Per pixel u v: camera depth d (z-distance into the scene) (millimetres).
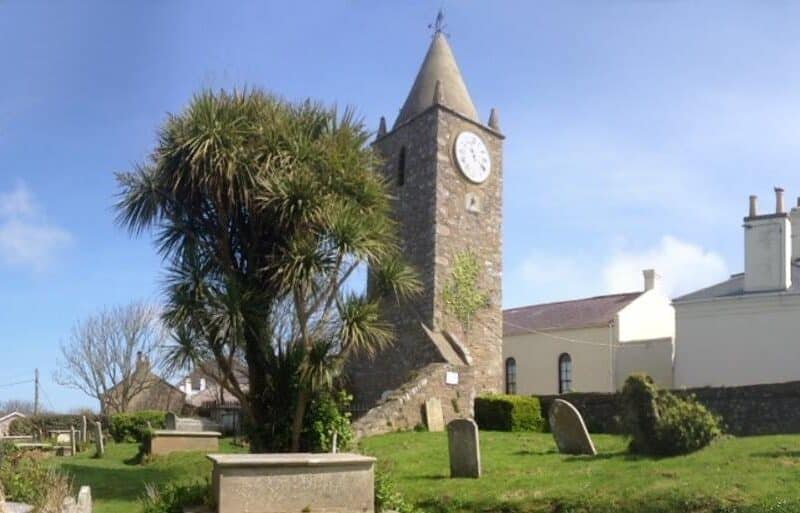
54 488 11633
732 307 28141
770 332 27125
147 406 53375
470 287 27625
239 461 9516
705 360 28484
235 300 13688
